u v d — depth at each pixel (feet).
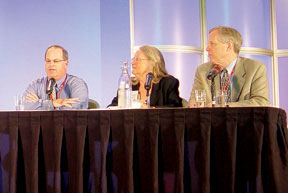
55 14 14.16
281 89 15.78
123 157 5.62
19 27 13.94
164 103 10.60
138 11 14.39
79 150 5.59
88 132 5.65
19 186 5.73
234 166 5.48
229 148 5.49
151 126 5.59
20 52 13.88
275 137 5.43
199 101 7.79
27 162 5.64
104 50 14.28
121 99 7.64
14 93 13.74
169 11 14.51
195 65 14.80
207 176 5.51
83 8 14.32
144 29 14.34
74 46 14.19
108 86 14.17
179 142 5.55
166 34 14.42
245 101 9.55
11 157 5.60
